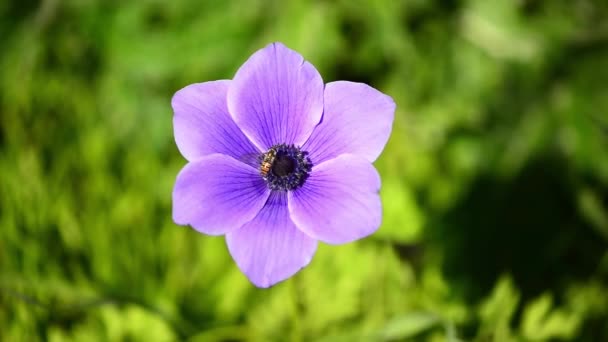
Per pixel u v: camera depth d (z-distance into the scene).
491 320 0.36
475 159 0.42
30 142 0.41
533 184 0.42
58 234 0.39
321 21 0.41
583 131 0.42
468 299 0.39
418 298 0.37
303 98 0.29
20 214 0.39
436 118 0.42
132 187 0.40
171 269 0.38
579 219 0.42
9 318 0.37
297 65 0.29
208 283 0.38
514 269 0.40
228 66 0.42
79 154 0.41
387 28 0.41
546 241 0.41
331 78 0.42
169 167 0.41
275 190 0.29
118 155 0.42
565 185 0.42
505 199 0.42
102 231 0.38
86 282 0.38
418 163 0.40
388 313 0.37
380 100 0.29
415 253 0.38
